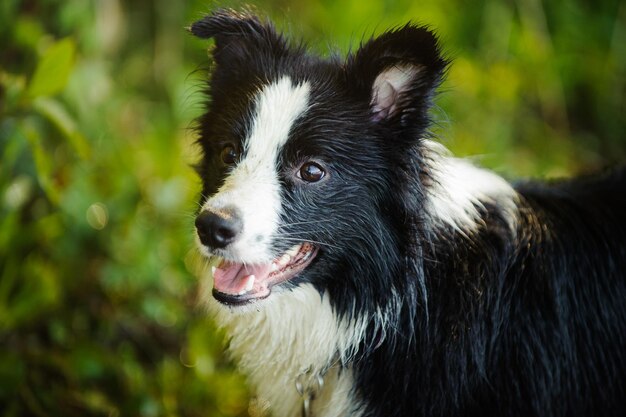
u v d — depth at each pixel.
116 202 4.39
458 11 5.85
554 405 2.94
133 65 5.57
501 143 5.34
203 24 3.07
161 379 3.81
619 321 2.98
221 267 2.91
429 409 2.92
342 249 2.87
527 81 5.77
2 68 4.15
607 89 5.78
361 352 3.00
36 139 3.57
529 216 2.99
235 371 3.77
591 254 2.98
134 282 4.12
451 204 2.90
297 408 3.24
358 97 2.83
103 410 3.61
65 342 3.88
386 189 2.84
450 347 2.89
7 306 3.83
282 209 2.77
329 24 5.48
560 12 5.84
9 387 3.47
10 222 3.70
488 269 2.90
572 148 5.59
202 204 3.07
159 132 5.05
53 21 4.41
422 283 2.87
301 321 3.00
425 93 2.72
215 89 3.12
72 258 4.17
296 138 2.79
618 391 3.02
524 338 2.90
